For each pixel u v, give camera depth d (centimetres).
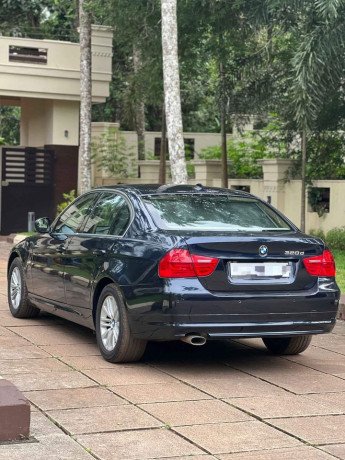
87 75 2495
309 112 1680
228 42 2158
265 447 591
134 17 2195
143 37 2270
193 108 3497
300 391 740
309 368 831
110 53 2780
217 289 777
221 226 841
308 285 813
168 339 782
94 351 876
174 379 772
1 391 609
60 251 938
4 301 1195
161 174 2781
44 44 2686
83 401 689
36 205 2777
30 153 2758
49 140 2802
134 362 834
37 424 627
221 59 2189
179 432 617
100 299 841
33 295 1008
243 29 2094
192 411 670
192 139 3438
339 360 870
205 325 771
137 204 856
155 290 774
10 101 3077
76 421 636
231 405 690
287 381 775
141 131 3175
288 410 680
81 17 2478
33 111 2939
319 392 739
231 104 2277
